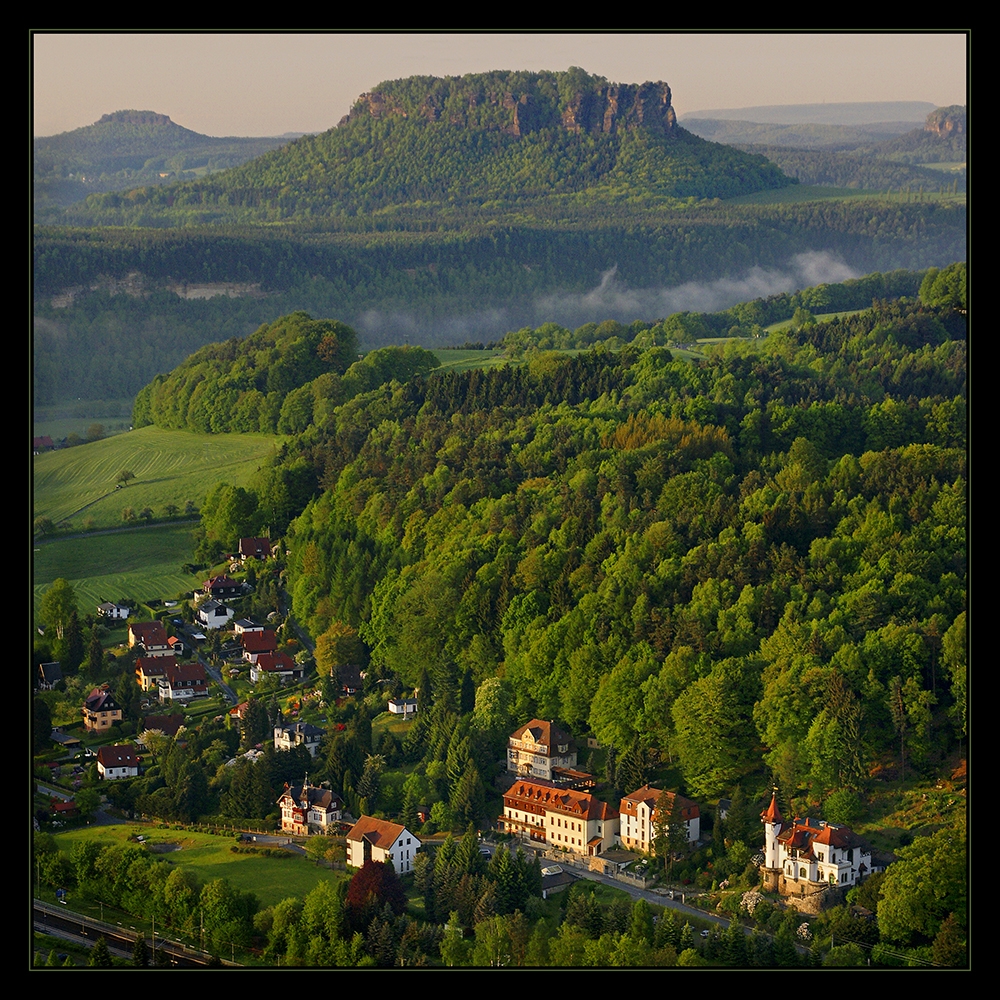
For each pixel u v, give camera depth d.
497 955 197.75
